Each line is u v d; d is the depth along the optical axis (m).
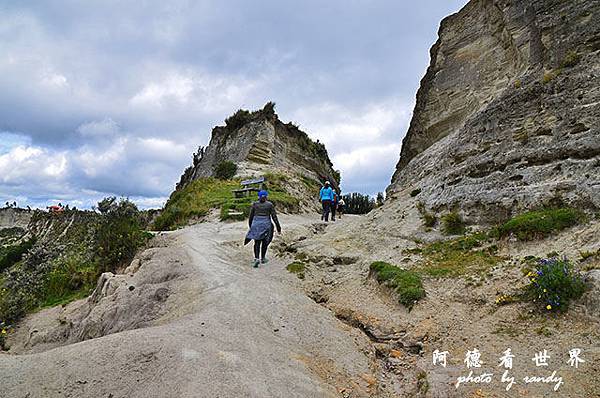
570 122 8.23
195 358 4.19
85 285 12.05
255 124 35.44
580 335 4.52
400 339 5.65
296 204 23.11
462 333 5.34
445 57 15.16
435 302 6.29
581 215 6.84
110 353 4.36
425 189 11.21
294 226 13.37
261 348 4.88
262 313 6.17
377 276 7.56
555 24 10.04
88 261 13.24
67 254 14.86
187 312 6.52
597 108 7.89
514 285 5.92
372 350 5.54
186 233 13.37
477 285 6.37
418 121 16.33
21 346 9.12
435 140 14.84
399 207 11.46
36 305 11.53
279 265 9.42
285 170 33.75
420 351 5.32
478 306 5.86
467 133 10.86
